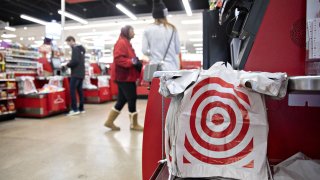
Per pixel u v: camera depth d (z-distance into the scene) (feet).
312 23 2.40
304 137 3.10
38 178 5.43
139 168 5.94
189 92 2.35
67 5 34.04
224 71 2.39
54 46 17.72
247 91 2.28
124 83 9.63
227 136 2.29
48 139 8.73
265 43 2.95
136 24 39.68
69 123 11.88
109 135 9.27
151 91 3.43
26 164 6.27
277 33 2.91
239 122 2.28
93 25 37.91
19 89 14.01
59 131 10.05
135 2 33.30
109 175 5.54
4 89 13.04
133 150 7.38
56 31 17.08
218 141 2.30
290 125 3.12
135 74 9.64
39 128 10.71
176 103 2.41
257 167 2.22
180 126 2.35
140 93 25.95
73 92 14.98
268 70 2.95
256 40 2.97
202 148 2.32
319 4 2.36
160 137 3.40
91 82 22.29
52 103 14.33
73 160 6.54
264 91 1.99
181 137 2.35
